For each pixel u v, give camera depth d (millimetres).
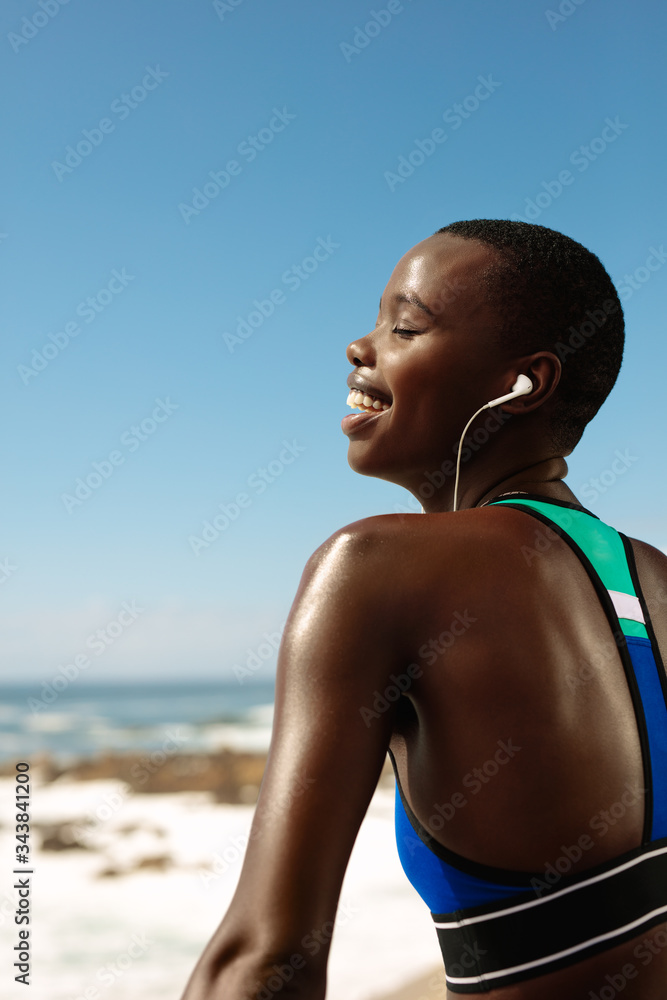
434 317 1191
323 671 902
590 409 1259
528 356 1178
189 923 9781
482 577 955
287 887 815
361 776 881
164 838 14508
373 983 6648
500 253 1195
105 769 22062
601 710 961
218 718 42281
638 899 935
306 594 951
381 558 944
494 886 948
